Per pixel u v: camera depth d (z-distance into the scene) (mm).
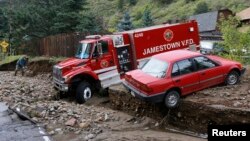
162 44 20406
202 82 14977
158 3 136000
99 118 14742
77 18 40844
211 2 119938
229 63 15867
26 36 42625
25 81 24766
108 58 19859
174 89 14234
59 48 30922
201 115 13500
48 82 24625
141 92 14172
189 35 21203
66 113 15125
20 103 17391
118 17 127188
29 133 13023
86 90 19516
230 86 15625
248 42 22734
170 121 14406
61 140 12352
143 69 15273
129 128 13969
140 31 19953
